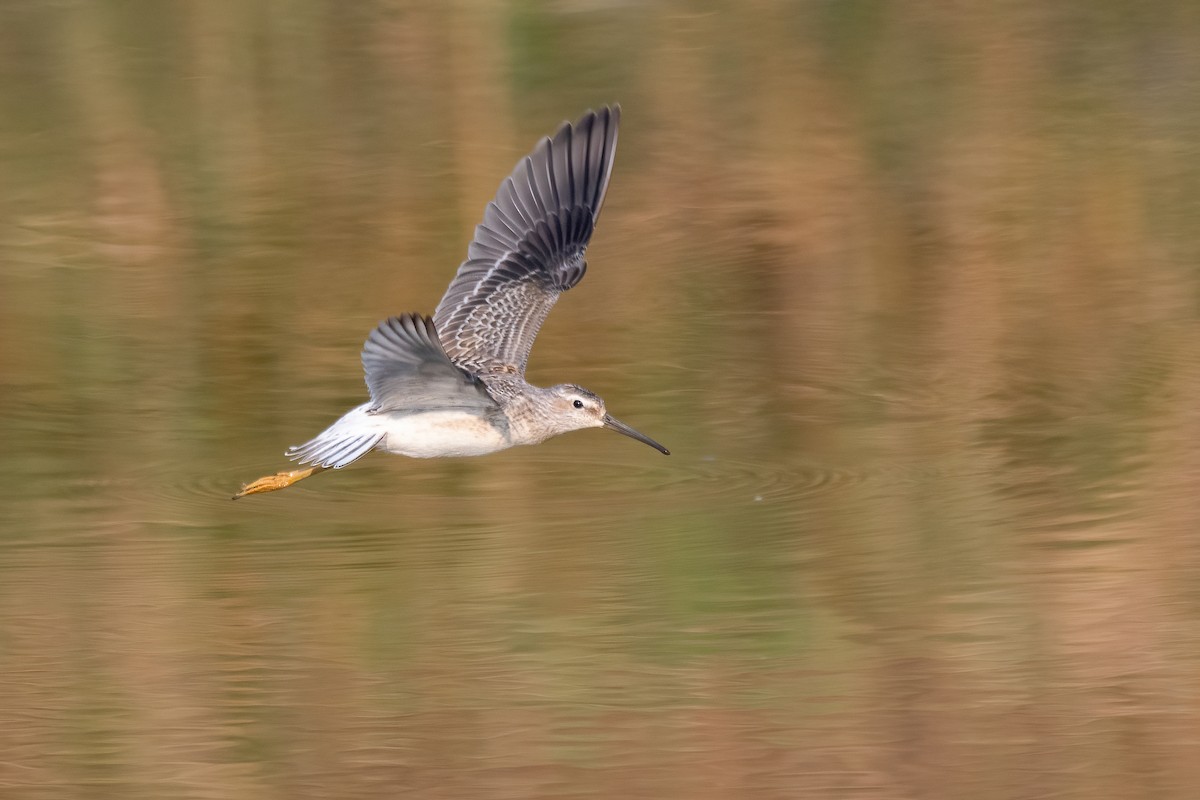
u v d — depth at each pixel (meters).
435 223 22.19
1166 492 15.33
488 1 29.69
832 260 21.41
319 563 14.14
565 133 14.20
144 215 22.58
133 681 12.52
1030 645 12.84
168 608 13.45
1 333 19.06
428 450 12.47
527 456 16.50
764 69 27.25
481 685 12.45
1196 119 25.41
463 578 13.87
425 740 11.80
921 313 19.98
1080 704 12.12
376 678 12.55
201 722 12.03
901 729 11.86
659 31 28.78
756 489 15.61
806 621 13.20
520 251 13.82
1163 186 23.23
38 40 28.86
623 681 12.48
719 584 13.75
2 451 16.30
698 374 18.42
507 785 11.31
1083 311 19.91
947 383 18.16
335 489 15.77
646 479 15.90
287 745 11.85
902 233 22.03
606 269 21.19
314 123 25.48
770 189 23.19
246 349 18.89
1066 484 15.56
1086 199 22.84
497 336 13.41
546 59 27.61
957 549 14.27
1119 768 11.37
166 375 18.20
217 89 26.77
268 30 29.14
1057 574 13.86
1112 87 26.72
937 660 12.67
